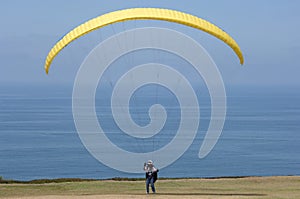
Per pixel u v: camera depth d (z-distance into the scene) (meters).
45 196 28.25
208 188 32.84
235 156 113.25
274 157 112.69
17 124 184.50
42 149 121.06
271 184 34.69
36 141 136.50
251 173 91.06
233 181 35.97
